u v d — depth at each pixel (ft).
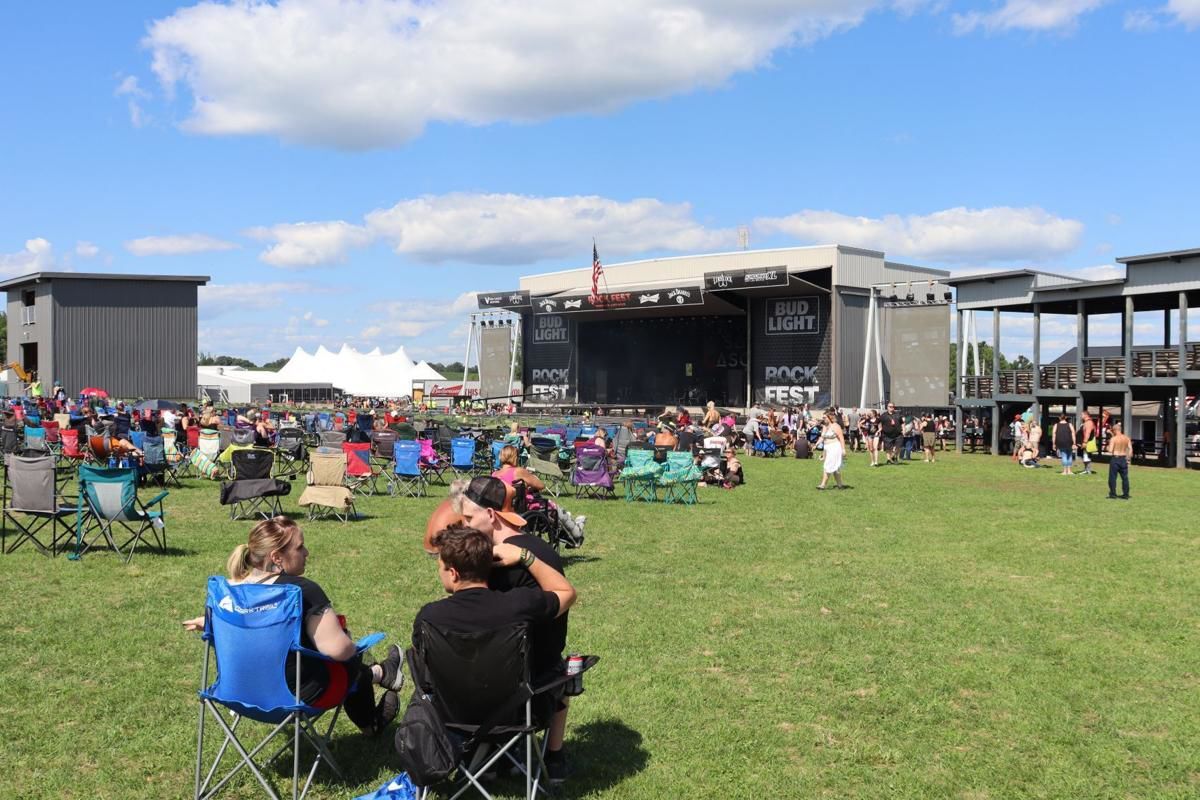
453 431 68.18
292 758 16.26
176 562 32.50
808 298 166.81
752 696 19.85
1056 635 25.00
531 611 14.16
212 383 206.80
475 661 13.53
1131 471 84.38
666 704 19.27
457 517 19.76
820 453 103.45
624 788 15.39
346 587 29.30
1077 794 15.48
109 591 28.02
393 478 55.31
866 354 146.00
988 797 15.37
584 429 77.51
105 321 160.66
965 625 25.85
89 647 22.29
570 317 204.54
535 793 14.44
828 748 17.20
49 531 37.63
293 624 14.12
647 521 45.85
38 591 27.84
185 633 23.65
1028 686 20.72
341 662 15.03
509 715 13.83
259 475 42.55
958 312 114.62
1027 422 95.50
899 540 40.70
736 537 41.06
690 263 181.78
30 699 18.80
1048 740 17.75
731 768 16.24
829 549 38.09
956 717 18.90
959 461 94.79
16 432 62.75
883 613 27.17
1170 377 91.45
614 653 22.72
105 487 32.60
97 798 14.66
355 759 16.31
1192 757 16.93
